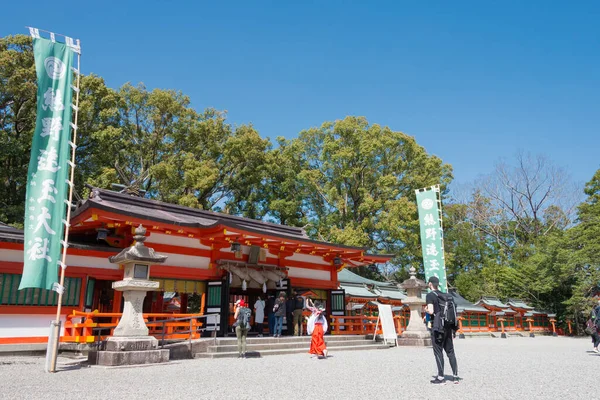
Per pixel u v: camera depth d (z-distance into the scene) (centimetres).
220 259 1609
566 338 3294
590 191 4338
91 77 3025
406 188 4069
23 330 1195
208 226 1434
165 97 3297
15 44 2770
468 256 4600
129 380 726
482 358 1232
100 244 1542
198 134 3469
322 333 1232
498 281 4262
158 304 1647
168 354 1009
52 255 886
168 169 3066
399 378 778
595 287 3266
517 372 887
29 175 902
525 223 4891
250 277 1616
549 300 4103
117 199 1531
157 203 1638
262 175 3775
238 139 3519
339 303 1978
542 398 584
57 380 726
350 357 1227
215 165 3475
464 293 4275
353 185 4038
